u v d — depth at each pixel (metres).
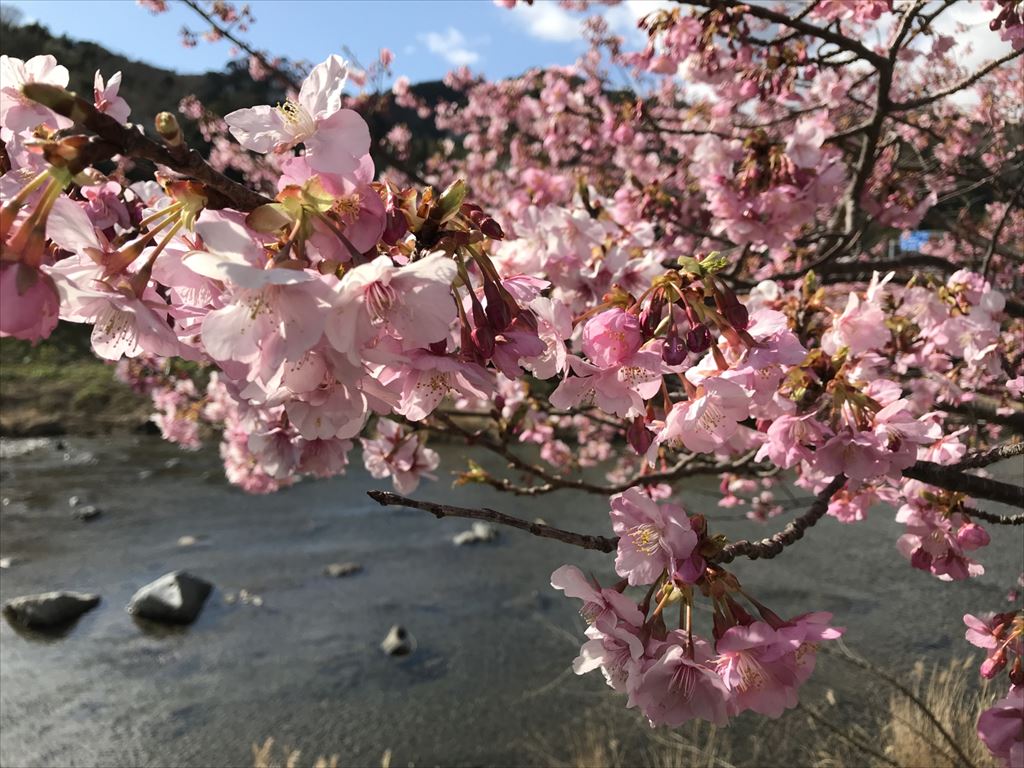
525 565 8.94
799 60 3.01
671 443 1.19
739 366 1.13
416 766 5.20
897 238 6.37
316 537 9.95
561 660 6.63
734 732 5.29
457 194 0.85
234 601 7.93
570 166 7.41
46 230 0.74
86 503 11.16
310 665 6.60
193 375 6.33
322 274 0.78
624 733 5.45
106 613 7.59
